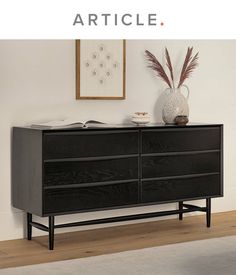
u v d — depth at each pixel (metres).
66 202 5.34
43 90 5.72
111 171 5.52
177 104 6.02
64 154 5.31
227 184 6.77
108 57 5.97
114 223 6.12
